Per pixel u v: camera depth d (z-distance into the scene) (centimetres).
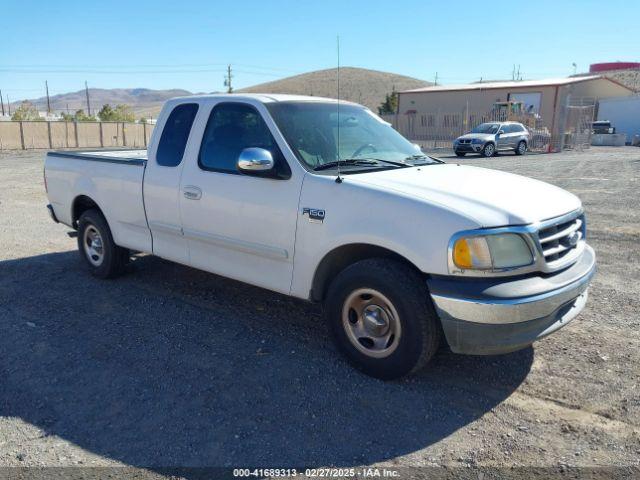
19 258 736
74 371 418
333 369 417
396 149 504
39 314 533
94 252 642
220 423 351
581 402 370
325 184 409
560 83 3838
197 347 457
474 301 344
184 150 514
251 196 450
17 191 1438
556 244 382
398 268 375
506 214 359
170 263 694
